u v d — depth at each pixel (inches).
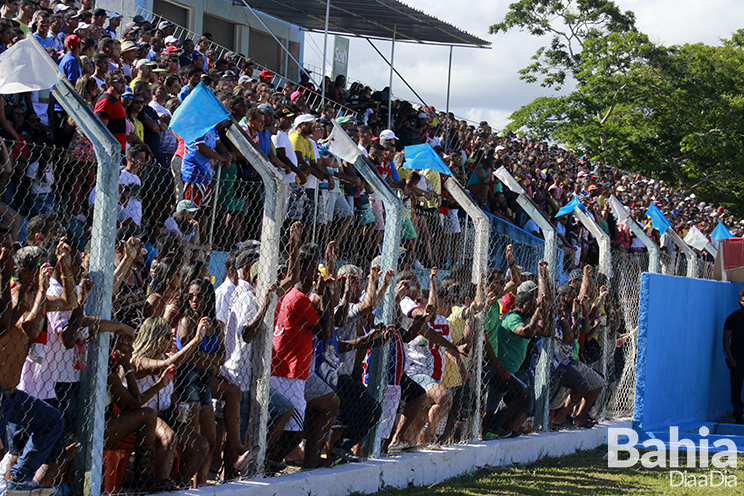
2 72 287.3
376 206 677.3
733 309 810.2
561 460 547.2
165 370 325.1
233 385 363.6
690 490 488.7
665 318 667.4
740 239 807.1
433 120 1167.6
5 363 282.5
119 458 328.8
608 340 644.1
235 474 364.2
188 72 651.5
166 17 1111.6
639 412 644.7
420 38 1188.5
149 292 354.0
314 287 397.7
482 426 527.8
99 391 305.0
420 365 464.1
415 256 646.5
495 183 857.5
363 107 1049.5
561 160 1391.5
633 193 1391.5
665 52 2534.5
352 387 414.0
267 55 1307.8
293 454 417.7
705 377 755.4
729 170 2598.4
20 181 394.6
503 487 452.8
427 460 450.3
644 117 2620.6
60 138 454.0
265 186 368.5
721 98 2506.2
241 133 370.6
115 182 309.7
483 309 497.0
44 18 581.0
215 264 504.4
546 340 562.3
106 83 496.7
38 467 291.9
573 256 906.7
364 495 404.2
